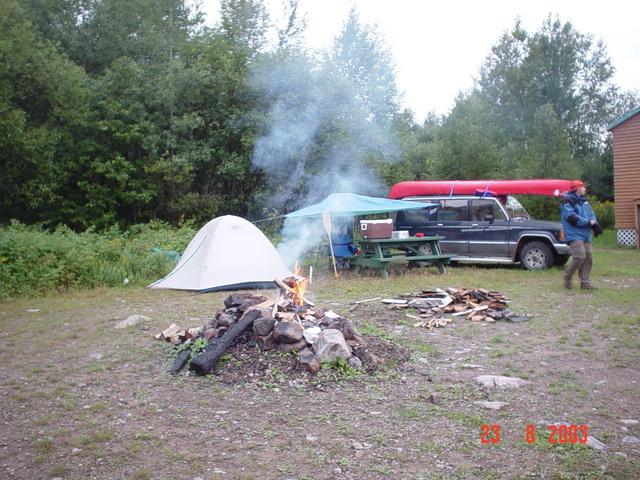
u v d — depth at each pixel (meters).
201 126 21.17
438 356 6.07
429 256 12.64
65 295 10.72
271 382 5.14
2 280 10.70
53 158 20.28
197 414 4.52
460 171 23.88
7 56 17.95
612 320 7.67
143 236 16.05
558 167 23.05
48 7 23.12
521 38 41.72
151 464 3.69
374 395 4.87
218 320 6.22
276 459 3.74
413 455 3.77
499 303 8.48
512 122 38.91
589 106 41.56
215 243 11.13
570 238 10.24
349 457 3.75
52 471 3.60
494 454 3.76
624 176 20.84
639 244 20.25
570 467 3.55
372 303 8.99
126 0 23.52
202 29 24.86
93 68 24.08
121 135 20.58
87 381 5.41
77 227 21.50
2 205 20.48
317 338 5.57
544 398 4.79
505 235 13.81
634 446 3.86
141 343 6.76
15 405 4.80
